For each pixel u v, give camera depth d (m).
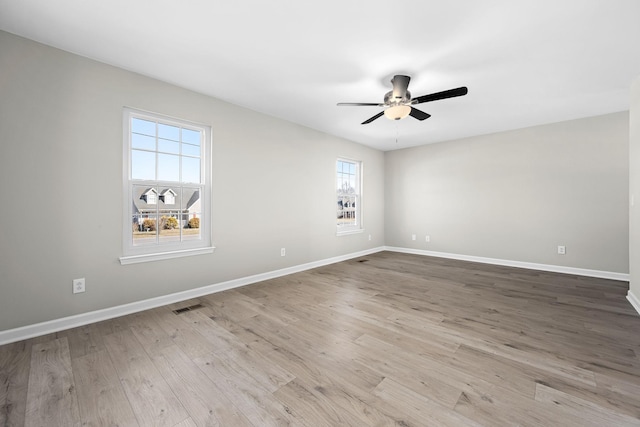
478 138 4.85
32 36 2.05
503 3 1.71
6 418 1.27
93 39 2.10
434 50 2.23
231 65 2.48
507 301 2.85
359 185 5.59
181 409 1.34
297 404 1.37
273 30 2.00
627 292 3.11
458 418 1.26
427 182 5.51
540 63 2.42
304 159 4.29
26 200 2.07
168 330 2.20
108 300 2.44
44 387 1.49
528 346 1.92
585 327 2.22
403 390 1.46
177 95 2.86
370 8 1.77
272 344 1.97
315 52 2.27
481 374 1.60
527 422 1.23
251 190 3.56
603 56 2.31
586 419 1.25
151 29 1.99
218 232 3.22
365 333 2.14
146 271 2.67
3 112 1.98
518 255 4.46
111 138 2.46
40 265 2.12
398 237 5.98
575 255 3.98
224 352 1.86
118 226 2.50
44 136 2.14
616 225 3.69
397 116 2.75
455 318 2.42
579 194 3.94
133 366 1.70
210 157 3.16
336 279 3.75
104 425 1.24
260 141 3.66
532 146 4.30
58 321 2.19
